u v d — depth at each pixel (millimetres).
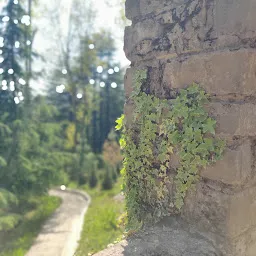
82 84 6102
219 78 491
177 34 573
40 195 3078
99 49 6410
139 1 661
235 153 477
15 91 3088
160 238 556
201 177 525
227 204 488
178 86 561
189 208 549
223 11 497
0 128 2840
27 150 3105
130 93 681
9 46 3045
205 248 506
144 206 649
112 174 4234
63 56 5953
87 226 2152
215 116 498
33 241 2125
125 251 535
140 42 658
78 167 4582
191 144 528
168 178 585
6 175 2809
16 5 3082
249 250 518
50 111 3459
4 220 2287
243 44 482
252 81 478
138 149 650
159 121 598
